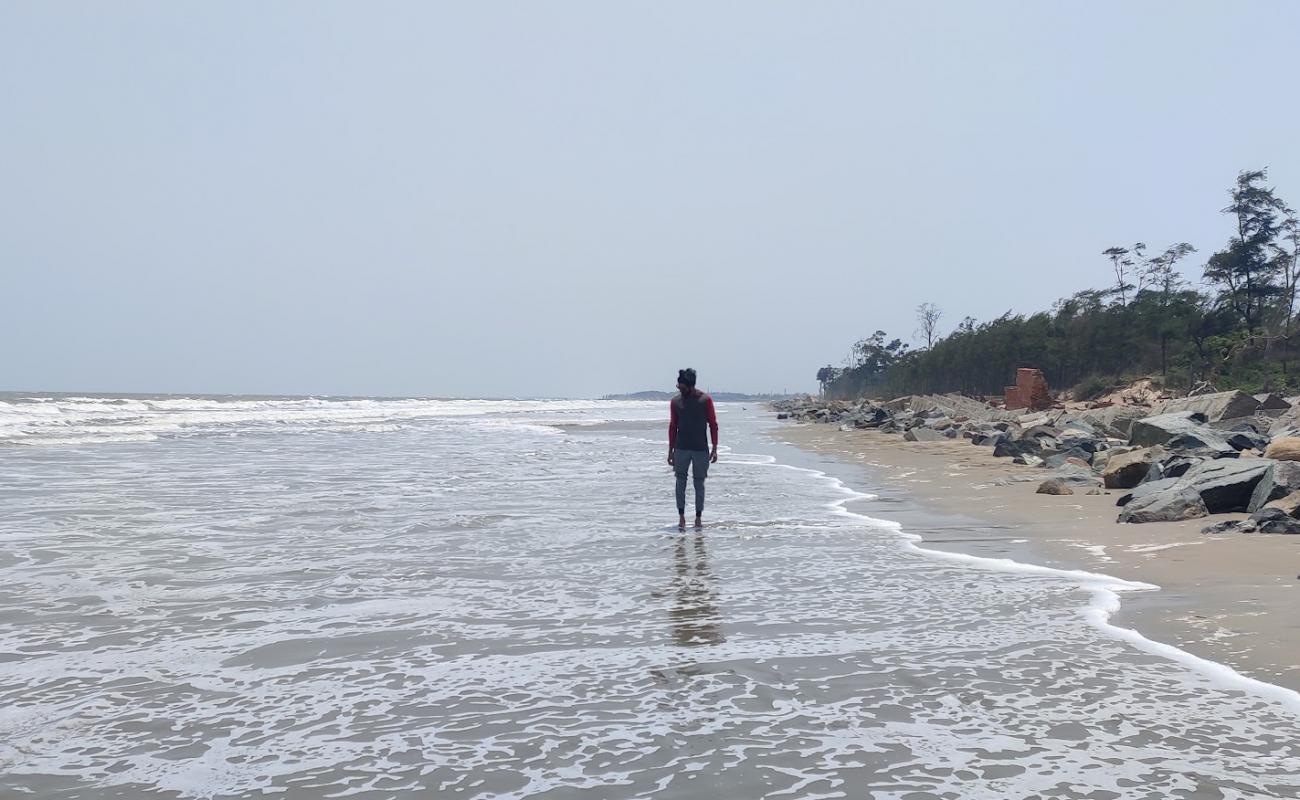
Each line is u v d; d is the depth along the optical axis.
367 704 3.73
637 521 9.77
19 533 8.64
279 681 4.05
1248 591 5.71
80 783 2.94
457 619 5.23
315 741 3.31
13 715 3.59
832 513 10.52
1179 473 11.14
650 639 4.77
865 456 21.78
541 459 19.98
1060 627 4.97
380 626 5.06
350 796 2.83
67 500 11.47
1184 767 3.00
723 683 4.00
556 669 4.22
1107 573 6.60
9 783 2.93
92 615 5.31
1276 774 2.93
